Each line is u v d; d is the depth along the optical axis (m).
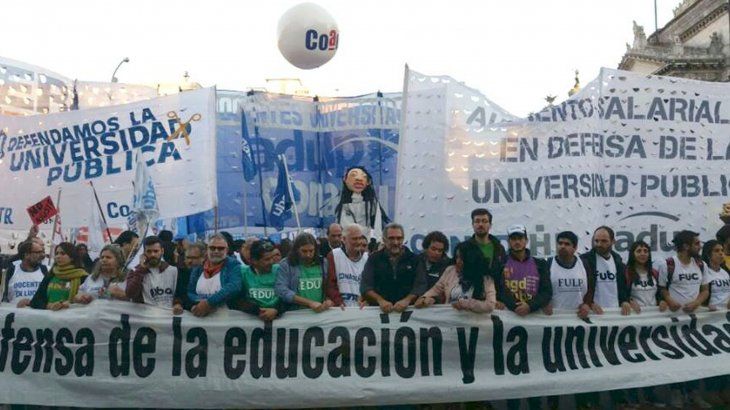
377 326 6.41
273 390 6.27
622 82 7.78
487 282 6.44
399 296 6.48
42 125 8.23
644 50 51.38
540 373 6.54
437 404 6.71
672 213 7.77
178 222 11.04
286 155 10.41
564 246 6.77
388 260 6.48
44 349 6.41
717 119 7.88
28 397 6.33
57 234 9.37
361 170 10.02
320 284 6.54
